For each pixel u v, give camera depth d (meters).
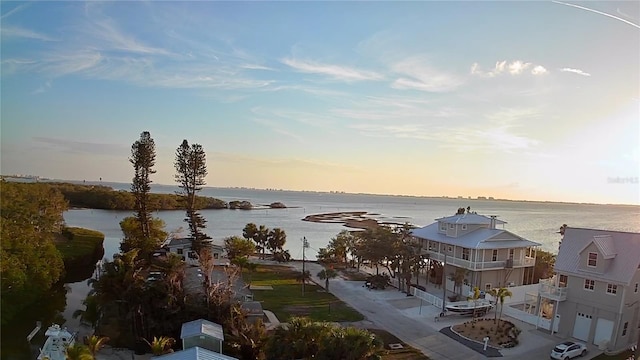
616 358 30.61
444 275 43.06
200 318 32.09
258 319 33.00
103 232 98.06
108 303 33.25
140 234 59.12
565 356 30.09
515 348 32.56
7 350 31.66
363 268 65.31
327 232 125.38
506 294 37.47
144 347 31.16
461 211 61.28
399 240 52.25
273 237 74.19
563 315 35.25
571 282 34.81
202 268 37.16
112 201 154.62
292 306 42.94
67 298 47.31
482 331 35.84
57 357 27.27
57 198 69.62
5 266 34.34
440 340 34.31
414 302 45.62
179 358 21.31
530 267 51.31
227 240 69.38
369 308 43.19
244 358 29.14
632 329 32.66
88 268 63.16
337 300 45.97
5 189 44.59
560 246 37.12
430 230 56.97
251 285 51.72
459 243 48.53
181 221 134.50
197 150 60.47
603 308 32.59
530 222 176.38
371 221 165.25
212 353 22.39
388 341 33.75
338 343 23.31
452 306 41.00
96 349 27.61
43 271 39.81
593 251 33.56
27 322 38.50
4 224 39.00
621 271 32.03
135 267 34.78
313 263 70.38
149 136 59.94
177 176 61.22
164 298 32.50
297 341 24.59
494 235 47.38
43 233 48.28
